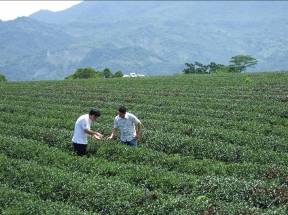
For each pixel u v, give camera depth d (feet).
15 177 63.31
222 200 54.75
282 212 48.62
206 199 53.16
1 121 110.01
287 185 59.67
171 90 178.60
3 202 54.44
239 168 65.57
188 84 203.62
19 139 84.58
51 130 92.27
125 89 189.67
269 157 72.74
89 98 158.30
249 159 73.56
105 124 99.86
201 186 57.67
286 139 86.89
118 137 86.33
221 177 60.54
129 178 63.05
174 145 81.30
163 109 125.90
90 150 77.51
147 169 65.57
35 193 59.21
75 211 50.93
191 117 111.04
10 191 57.21
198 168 67.26
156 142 83.15
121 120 77.00
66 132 90.17
